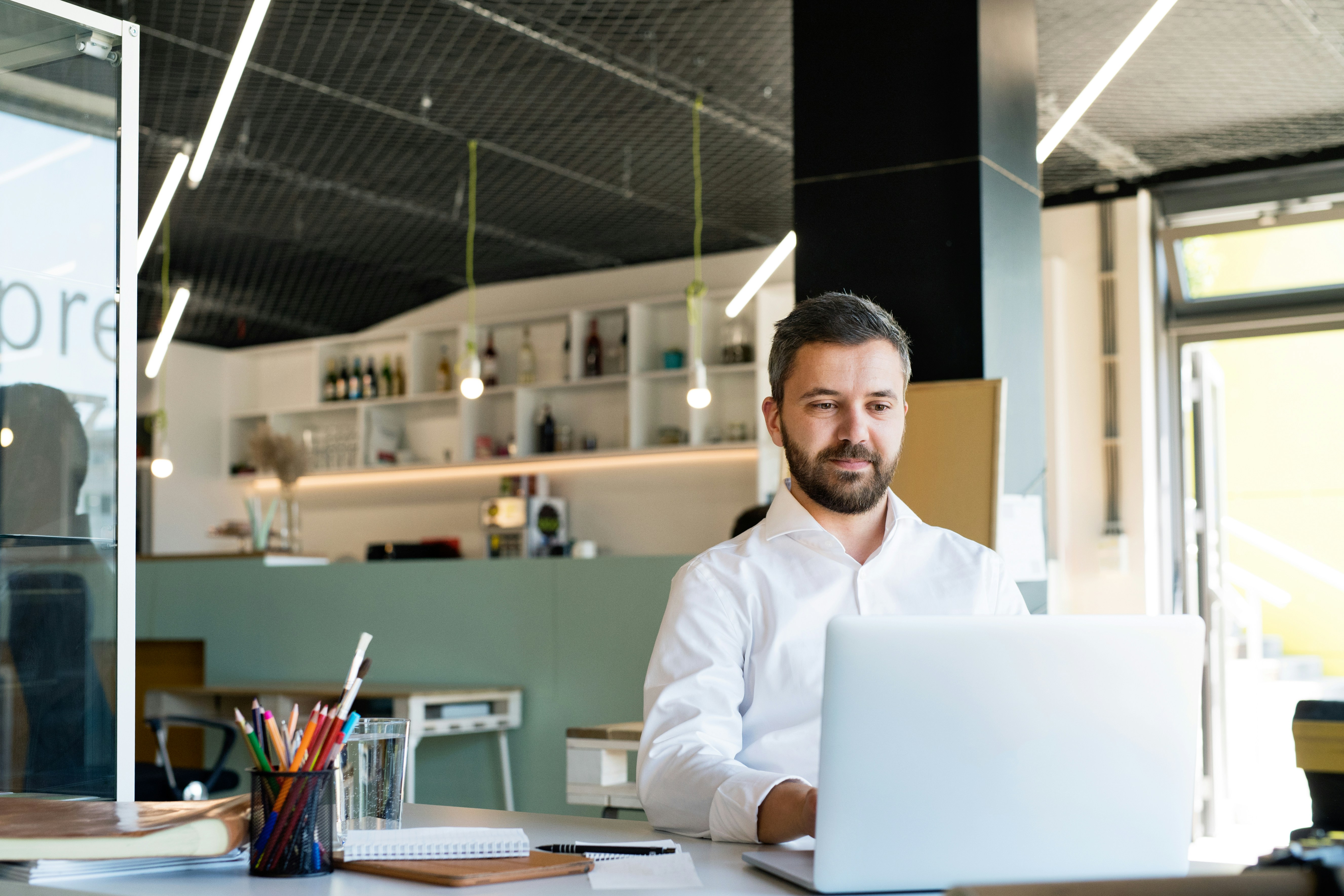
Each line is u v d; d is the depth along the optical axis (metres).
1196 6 4.68
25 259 2.30
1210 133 6.00
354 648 5.50
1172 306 6.38
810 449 1.71
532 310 7.96
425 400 8.12
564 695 4.97
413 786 5.01
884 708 1.13
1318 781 1.22
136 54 2.50
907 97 3.93
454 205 6.79
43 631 2.29
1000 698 1.14
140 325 8.90
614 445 7.61
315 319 9.10
